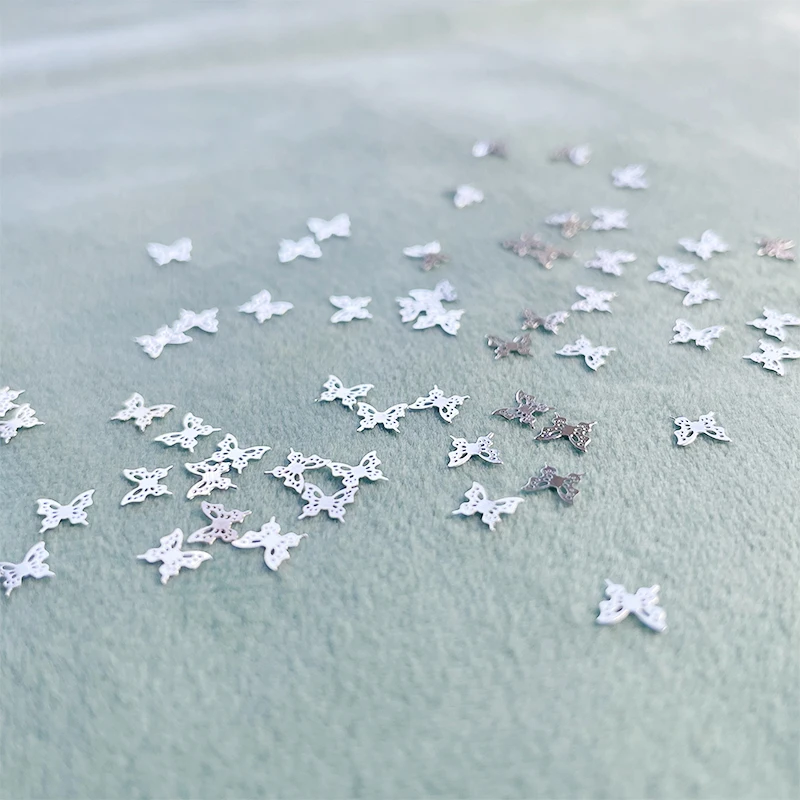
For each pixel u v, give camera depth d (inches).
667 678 4.4
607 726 4.3
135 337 5.8
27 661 4.5
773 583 4.6
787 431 5.2
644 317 5.7
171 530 4.9
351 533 4.9
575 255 6.1
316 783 4.2
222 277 6.1
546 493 5.0
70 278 6.1
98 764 4.3
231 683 4.4
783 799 4.1
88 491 5.1
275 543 4.8
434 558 4.8
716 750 4.2
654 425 5.2
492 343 5.6
